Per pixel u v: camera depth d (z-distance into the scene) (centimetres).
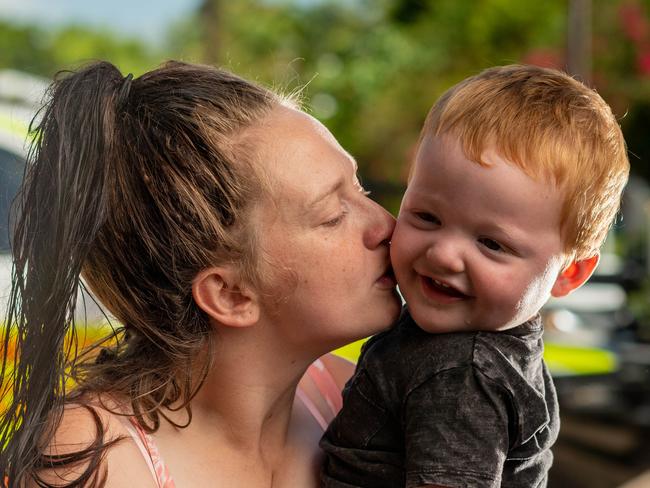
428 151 157
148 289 144
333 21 1694
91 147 140
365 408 158
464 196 151
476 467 144
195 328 145
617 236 868
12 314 143
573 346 525
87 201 139
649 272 701
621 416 507
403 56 1494
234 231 142
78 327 160
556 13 1328
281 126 147
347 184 151
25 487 133
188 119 143
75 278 138
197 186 140
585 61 995
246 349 147
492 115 154
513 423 151
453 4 1460
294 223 144
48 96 150
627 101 1255
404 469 154
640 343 528
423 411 150
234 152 142
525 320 158
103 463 133
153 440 141
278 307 145
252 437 150
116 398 143
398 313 155
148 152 142
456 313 153
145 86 148
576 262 165
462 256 151
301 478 159
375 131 1493
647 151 1268
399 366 156
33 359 138
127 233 142
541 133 152
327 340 148
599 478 486
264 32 1745
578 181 152
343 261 147
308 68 1612
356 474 158
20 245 142
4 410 145
